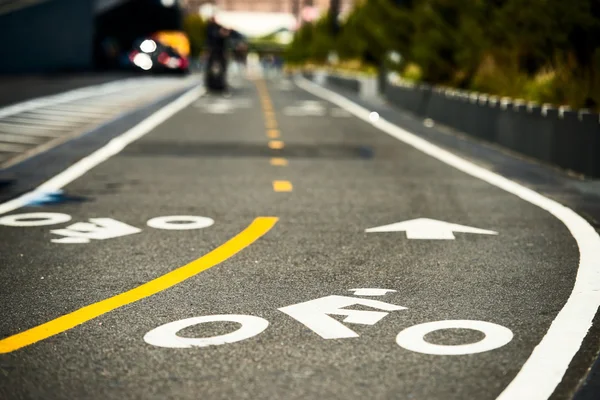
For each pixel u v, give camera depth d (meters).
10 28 43.50
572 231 8.32
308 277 6.45
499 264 6.93
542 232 8.27
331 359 4.64
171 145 15.62
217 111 24.47
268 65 94.94
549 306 5.70
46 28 48.62
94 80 40.72
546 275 6.57
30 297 5.86
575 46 14.56
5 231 8.11
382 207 9.62
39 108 23.08
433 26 24.58
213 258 7.05
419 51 24.70
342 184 11.34
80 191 10.47
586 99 13.54
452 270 6.71
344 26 57.94
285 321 5.32
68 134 17.12
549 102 14.99
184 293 5.97
